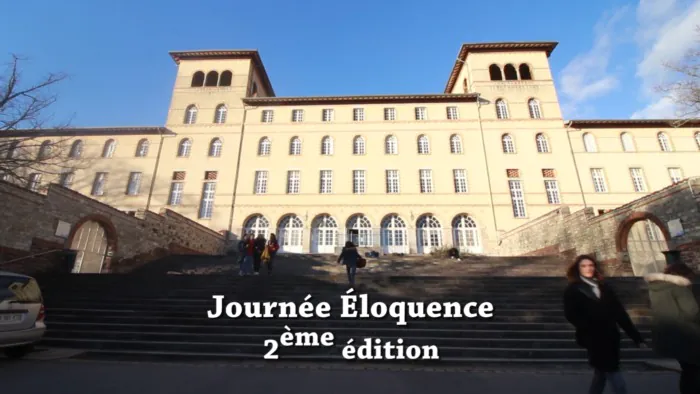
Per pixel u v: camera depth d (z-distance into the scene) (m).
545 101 31.06
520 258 18.95
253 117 31.52
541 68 32.53
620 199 27.59
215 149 30.64
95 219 15.36
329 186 29.27
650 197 13.53
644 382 5.44
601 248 15.74
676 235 12.48
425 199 28.19
